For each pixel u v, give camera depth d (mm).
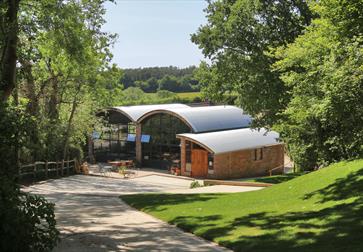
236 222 12492
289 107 19188
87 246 10297
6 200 8242
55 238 8812
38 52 23172
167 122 47938
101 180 35656
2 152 8758
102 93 38875
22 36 20562
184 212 15375
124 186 32938
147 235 11680
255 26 25562
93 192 26594
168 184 36906
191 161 43031
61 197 22453
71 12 21344
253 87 25391
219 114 49344
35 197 8805
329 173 17766
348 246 8531
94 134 53625
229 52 26438
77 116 40188
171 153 47656
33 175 31703
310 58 14938
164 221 14188
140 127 50062
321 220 11133
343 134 17219
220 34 26359
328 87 12672
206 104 67750
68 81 35438
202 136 42562
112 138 53969
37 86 35156
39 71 32719
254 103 25969
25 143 9281
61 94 36812
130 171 45250
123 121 52781
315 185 16766
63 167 36281
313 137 21219
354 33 11703
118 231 12367
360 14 11125
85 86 36969
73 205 19031
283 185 19031
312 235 9766
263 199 16859
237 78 26938
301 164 26688
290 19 25234
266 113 27438
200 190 27688
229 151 40969
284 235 10109
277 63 17016
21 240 8266
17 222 8016
